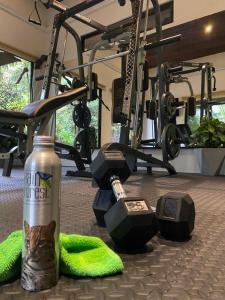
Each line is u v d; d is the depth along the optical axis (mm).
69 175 2564
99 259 585
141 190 1743
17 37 4152
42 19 4480
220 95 4461
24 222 477
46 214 469
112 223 664
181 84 4637
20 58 4297
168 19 3943
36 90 4340
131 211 639
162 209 792
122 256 649
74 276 525
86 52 4340
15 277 510
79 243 617
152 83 3746
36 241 464
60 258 530
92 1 2279
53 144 505
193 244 744
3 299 437
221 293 477
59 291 469
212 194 1653
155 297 459
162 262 615
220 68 4465
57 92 2984
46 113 1244
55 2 2389
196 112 4410
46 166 474
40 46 4477
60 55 4391
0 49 3977
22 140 1352
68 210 1119
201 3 3732
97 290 479
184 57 4570
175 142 3033
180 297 460
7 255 508
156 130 3555
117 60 4742
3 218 953
